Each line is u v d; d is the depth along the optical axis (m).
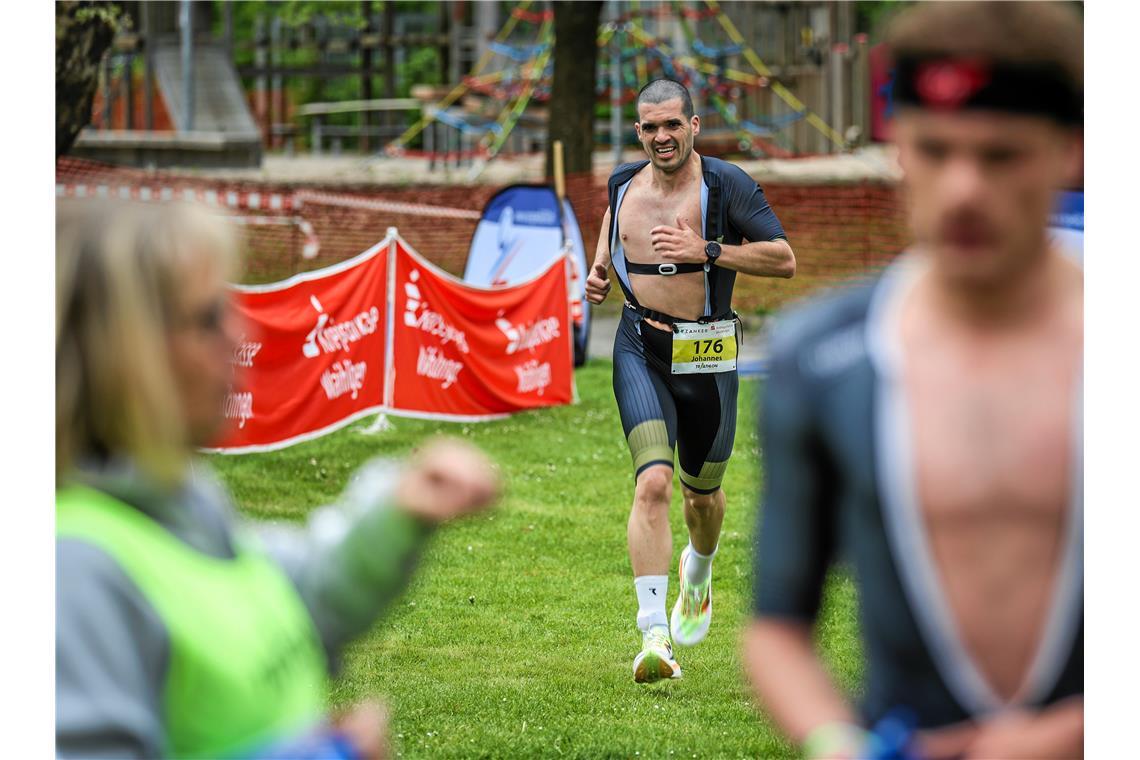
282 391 28.50
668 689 17.17
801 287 50.50
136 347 5.55
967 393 6.01
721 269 17.69
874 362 6.12
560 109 56.47
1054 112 5.79
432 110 88.88
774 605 6.53
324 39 125.00
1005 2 5.82
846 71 99.69
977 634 6.07
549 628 19.86
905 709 6.25
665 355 17.59
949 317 6.10
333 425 29.83
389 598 6.52
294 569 6.49
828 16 100.69
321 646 6.48
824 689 6.45
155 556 5.55
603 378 40.72
